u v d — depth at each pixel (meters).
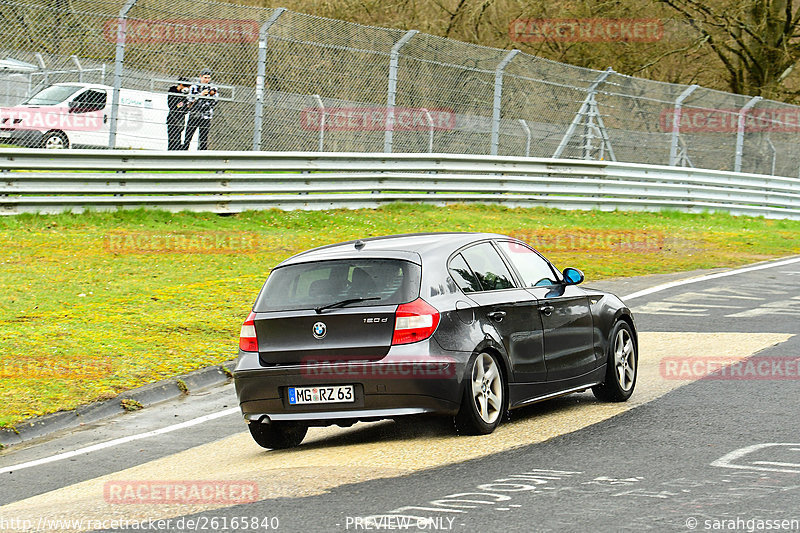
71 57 45.56
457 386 18.41
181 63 48.12
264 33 50.03
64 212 46.34
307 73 51.94
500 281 20.56
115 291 36.28
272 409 19.12
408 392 18.14
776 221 69.94
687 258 50.28
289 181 52.91
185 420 23.58
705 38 89.94
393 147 56.88
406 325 18.27
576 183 64.50
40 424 22.91
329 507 14.50
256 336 19.33
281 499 15.22
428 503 14.38
